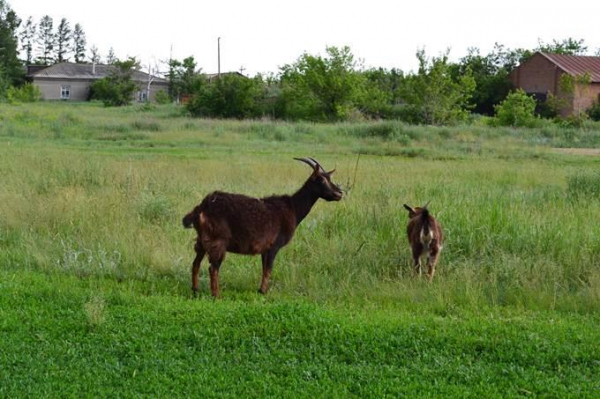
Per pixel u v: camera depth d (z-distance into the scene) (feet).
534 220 36.78
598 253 32.55
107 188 45.34
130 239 33.45
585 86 164.35
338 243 33.68
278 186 50.57
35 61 375.66
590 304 26.84
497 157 85.35
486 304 27.07
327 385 18.92
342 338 21.57
